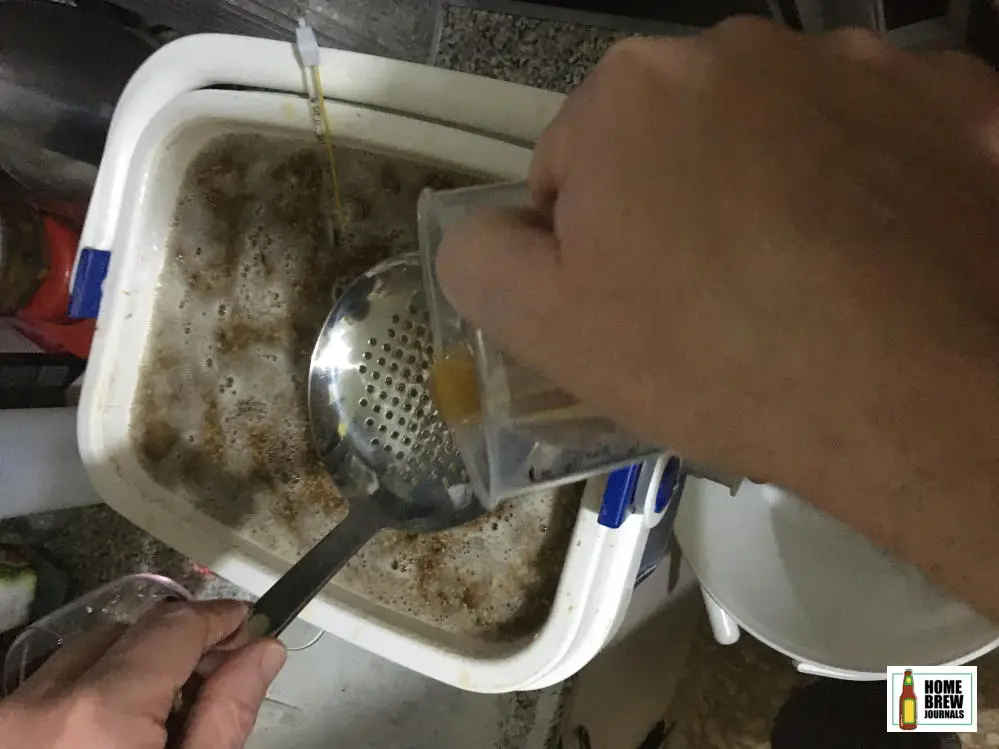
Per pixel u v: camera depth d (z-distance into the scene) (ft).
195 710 1.09
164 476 1.83
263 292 1.77
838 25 1.65
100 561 2.53
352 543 1.57
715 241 0.63
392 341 1.63
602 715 2.35
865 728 2.19
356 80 1.53
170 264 1.79
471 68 2.22
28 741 0.94
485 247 0.75
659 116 0.67
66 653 1.11
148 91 1.64
